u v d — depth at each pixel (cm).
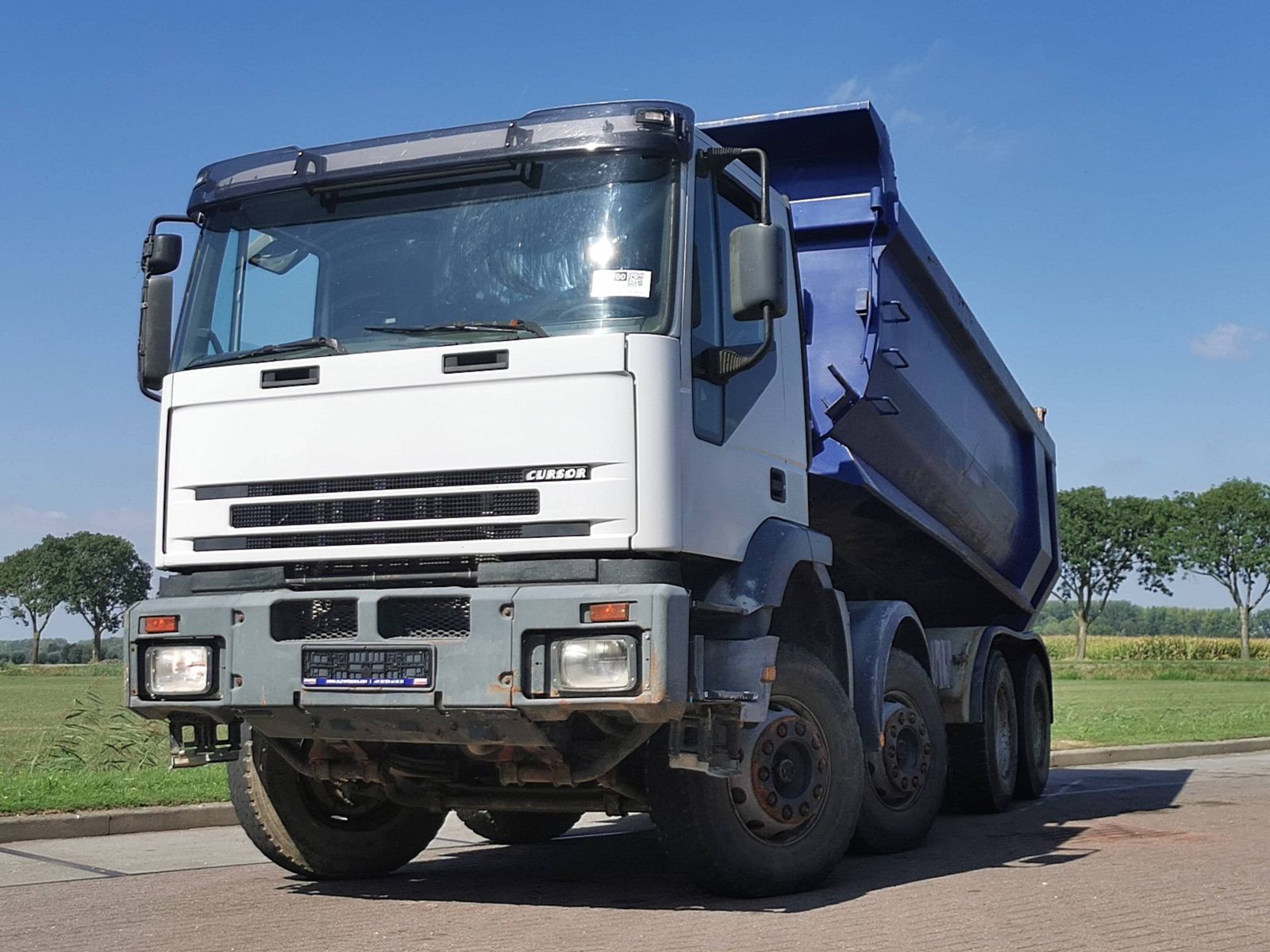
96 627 14438
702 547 585
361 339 614
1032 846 841
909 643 869
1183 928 567
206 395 627
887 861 779
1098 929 564
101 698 2662
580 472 559
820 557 698
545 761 604
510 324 584
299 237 648
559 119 616
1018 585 1250
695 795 616
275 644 583
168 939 555
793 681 666
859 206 870
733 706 605
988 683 1060
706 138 645
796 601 705
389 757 657
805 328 843
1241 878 701
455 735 574
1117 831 919
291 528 597
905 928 563
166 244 680
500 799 669
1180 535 9312
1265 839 870
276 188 657
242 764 694
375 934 562
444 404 582
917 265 934
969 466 1083
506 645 549
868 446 896
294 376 609
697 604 581
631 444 558
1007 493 1198
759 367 670
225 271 661
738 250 605
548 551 560
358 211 641
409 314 613
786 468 692
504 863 797
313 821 704
